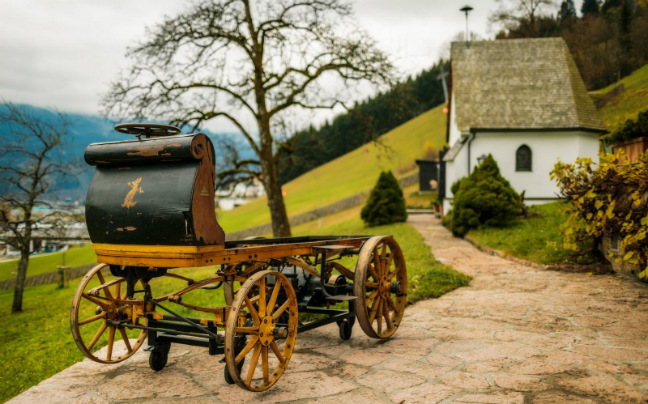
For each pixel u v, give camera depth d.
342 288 5.73
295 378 4.50
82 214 17.42
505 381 4.27
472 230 17.45
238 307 3.88
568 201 9.52
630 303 7.20
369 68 16.95
